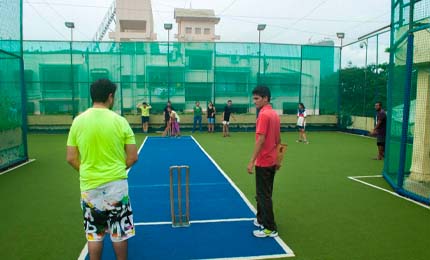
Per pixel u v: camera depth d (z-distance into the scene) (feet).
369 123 57.93
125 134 10.07
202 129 65.21
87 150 9.64
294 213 18.06
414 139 24.49
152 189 22.90
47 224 16.46
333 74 66.64
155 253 13.32
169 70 62.80
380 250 13.61
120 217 10.00
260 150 14.25
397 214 17.90
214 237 14.80
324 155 37.76
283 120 65.67
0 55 28.84
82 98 60.90
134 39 150.51
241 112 64.90
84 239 14.67
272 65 64.64
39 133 60.03
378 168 30.45
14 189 22.93
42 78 59.93
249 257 12.94
